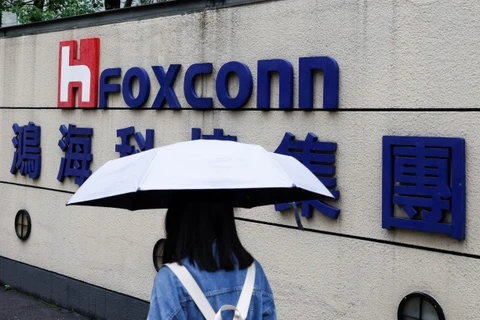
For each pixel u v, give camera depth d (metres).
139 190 2.26
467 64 3.87
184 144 2.50
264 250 4.99
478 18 3.82
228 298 2.28
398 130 4.18
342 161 4.48
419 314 4.04
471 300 3.81
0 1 11.45
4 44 7.80
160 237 5.91
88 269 6.66
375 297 4.29
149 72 5.98
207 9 5.48
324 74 4.54
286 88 4.78
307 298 4.69
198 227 2.35
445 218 3.93
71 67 6.74
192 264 2.29
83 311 6.69
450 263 3.91
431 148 3.96
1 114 7.88
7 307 7.02
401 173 4.09
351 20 4.45
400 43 4.18
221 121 5.31
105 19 6.48
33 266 7.42
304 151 4.65
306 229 4.70
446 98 3.96
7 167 7.79
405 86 4.15
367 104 4.34
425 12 4.07
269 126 4.95
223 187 2.27
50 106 7.14
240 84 5.10
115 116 6.30
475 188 3.80
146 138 5.94
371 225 4.31
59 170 6.95
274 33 4.94
